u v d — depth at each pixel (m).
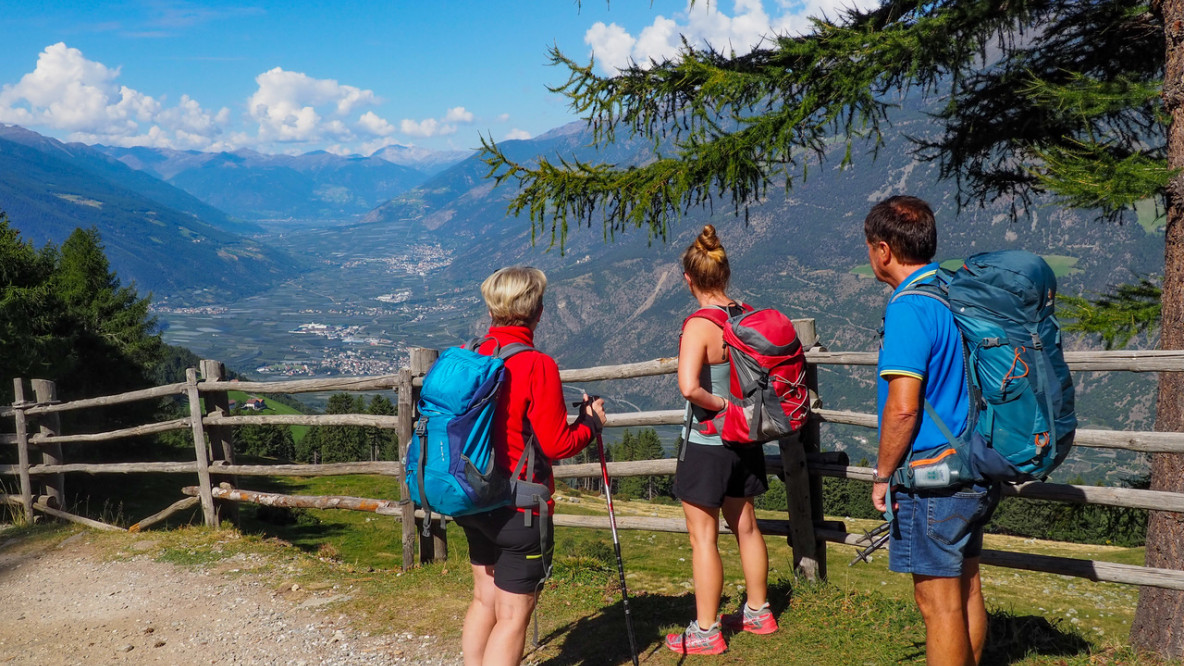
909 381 2.62
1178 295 4.38
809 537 4.70
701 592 3.87
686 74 5.91
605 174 6.12
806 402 3.48
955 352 2.64
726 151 5.59
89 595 6.08
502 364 3.03
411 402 6.23
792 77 5.66
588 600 4.92
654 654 3.95
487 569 3.50
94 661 4.68
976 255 2.74
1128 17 5.31
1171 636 3.95
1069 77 5.75
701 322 3.59
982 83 5.88
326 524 21.23
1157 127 5.36
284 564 6.50
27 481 9.76
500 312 3.23
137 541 7.69
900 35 5.23
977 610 2.98
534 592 3.25
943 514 2.69
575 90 6.29
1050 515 6.57
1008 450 2.53
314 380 6.99
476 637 3.49
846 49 5.36
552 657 4.07
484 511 3.08
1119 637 4.38
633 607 4.70
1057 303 6.77
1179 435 3.49
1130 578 3.66
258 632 4.91
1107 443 3.68
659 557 13.90
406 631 4.67
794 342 3.44
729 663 3.77
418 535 6.25
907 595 4.91
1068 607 11.86
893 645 3.81
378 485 32.53
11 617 5.72
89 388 33.34
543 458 3.20
